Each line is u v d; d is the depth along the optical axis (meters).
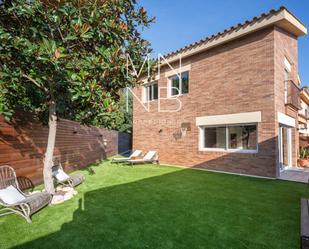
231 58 12.12
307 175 10.92
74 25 5.45
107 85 6.79
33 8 5.16
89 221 5.12
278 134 10.79
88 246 4.03
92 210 5.83
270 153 10.48
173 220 5.17
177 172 12.06
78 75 5.19
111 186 8.55
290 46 12.62
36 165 8.70
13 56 5.86
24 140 8.06
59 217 5.35
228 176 10.88
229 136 12.35
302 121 17.81
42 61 4.97
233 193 7.53
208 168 13.08
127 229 4.70
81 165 13.66
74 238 4.32
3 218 5.32
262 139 10.79
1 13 6.07
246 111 11.41
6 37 5.17
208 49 13.20
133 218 5.29
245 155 11.41
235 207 6.07
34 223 5.02
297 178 10.22
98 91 5.38
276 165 10.28
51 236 4.41
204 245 4.06
